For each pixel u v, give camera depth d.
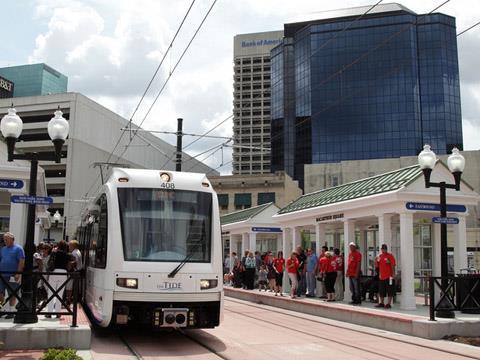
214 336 12.80
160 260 11.49
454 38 101.38
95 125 91.81
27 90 139.25
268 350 11.03
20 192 18.38
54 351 8.59
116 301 11.13
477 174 61.00
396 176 18.28
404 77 99.06
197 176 12.72
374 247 22.34
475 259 47.34
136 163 102.25
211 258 11.95
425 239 19.59
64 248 13.45
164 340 12.07
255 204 75.00
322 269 19.47
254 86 144.50
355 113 101.06
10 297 11.08
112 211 11.75
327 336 13.20
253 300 23.89
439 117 98.44
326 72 103.12
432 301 13.55
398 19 100.12
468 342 12.41
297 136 106.94
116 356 10.02
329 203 20.98
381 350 11.24
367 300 19.70
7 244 11.79
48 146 89.75
